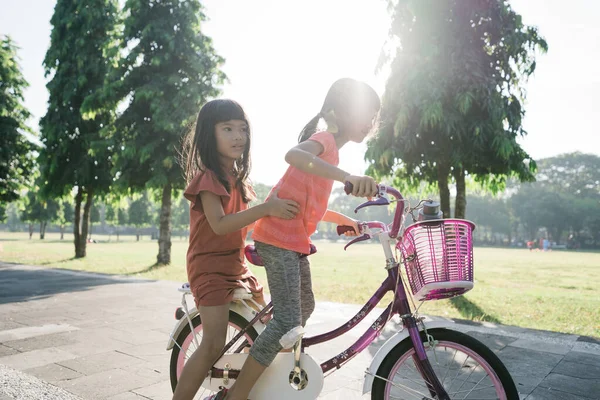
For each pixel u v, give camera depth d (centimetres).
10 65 1930
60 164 1725
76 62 1708
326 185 217
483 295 826
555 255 3306
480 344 208
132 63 1456
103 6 1720
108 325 524
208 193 210
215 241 220
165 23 1450
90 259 1756
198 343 238
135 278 1036
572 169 8481
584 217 7588
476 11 879
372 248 4006
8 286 880
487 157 932
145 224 6794
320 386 216
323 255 2491
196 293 219
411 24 936
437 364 255
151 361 383
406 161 966
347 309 633
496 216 8419
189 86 1416
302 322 241
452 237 193
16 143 1930
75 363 377
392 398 237
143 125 1429
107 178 1702
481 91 863
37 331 493
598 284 1095
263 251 214
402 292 218
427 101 865
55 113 1700
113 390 314
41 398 295
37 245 3366
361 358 395
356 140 222
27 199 2112
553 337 471
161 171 1380
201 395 260
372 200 198
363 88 212
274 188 220
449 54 880
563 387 323
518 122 930
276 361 219
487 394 257
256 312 238
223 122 217
